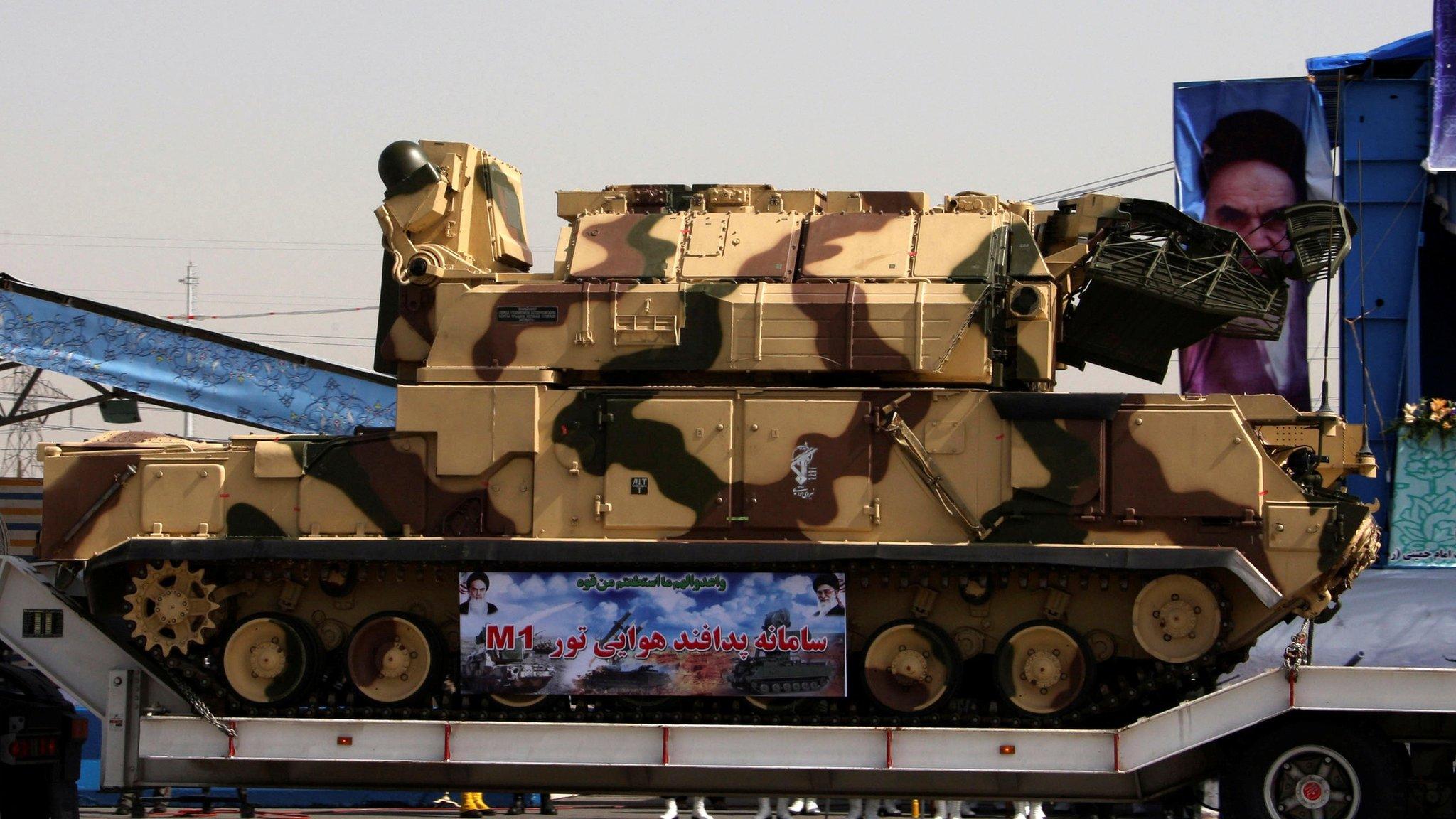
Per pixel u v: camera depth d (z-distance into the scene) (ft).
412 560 51.98
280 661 53.78
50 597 55.31
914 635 52.13
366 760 50.42
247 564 54.85
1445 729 49.14
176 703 55.01
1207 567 48.65
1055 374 57.52
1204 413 49.90
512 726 49.90
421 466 53.52
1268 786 47.80
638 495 51.98
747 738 49.16
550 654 52.06
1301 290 93.50
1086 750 47.80
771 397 51.88
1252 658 78.33
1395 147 92.79
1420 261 94.38
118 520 55.62
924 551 49.90
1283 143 92.94
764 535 51.62
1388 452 92.07
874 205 57.16
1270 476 49.93
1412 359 91.30
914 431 51.31
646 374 53.88
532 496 52.85
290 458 54.08
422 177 58.03
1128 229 55.31
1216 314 54.39
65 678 55.16
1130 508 49.93
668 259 55.11
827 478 51.34
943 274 53.26
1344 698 46.44
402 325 57.41
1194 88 94.17
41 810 51.67
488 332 54.08
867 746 48.73
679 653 51.62
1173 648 50.31
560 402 52.75
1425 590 80.18
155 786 53.21
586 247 55.93
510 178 62.23
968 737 48.39
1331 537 49.06
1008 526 50.67
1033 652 51.44
